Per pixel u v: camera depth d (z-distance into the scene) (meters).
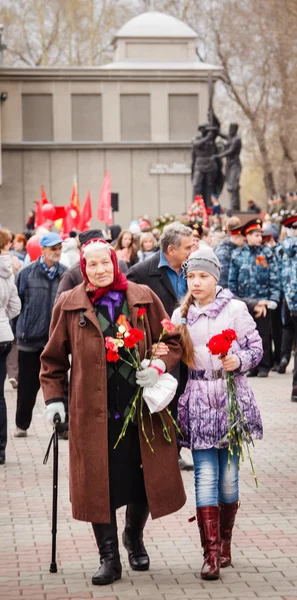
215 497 6.37
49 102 45.94
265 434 11.43
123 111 46.34
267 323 16.58
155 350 6.25
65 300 6.28
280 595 5.97
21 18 67.69
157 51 47.38
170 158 46.22
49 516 8.02
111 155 46.03
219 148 41.75
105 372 6.15
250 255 16.11
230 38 54.78
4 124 45.66
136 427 6.28
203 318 6.45
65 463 10.05
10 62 68.31
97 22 68.44
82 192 45.94
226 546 6.60
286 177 55.22
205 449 6.38
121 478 6.25
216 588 6.12
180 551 7.01
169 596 5.97
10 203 45.53
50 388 6.35
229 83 56.31
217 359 6.42
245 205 76.94
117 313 6.26
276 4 52.72
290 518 7.86
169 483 6.21
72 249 14.06
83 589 6.13
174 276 8.50
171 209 46.25
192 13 62.12
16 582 6.29
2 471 9.73
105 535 6.31
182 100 46.59
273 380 16.27
